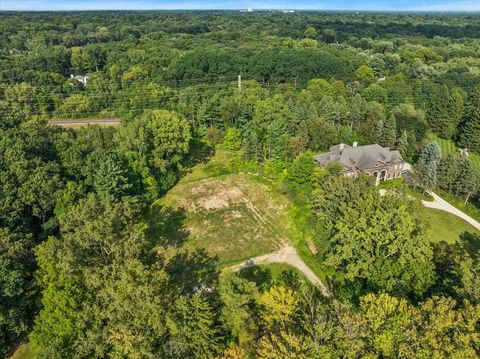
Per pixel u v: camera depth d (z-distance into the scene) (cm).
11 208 5059
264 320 3519
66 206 5341
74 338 3538
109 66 15062
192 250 5556
